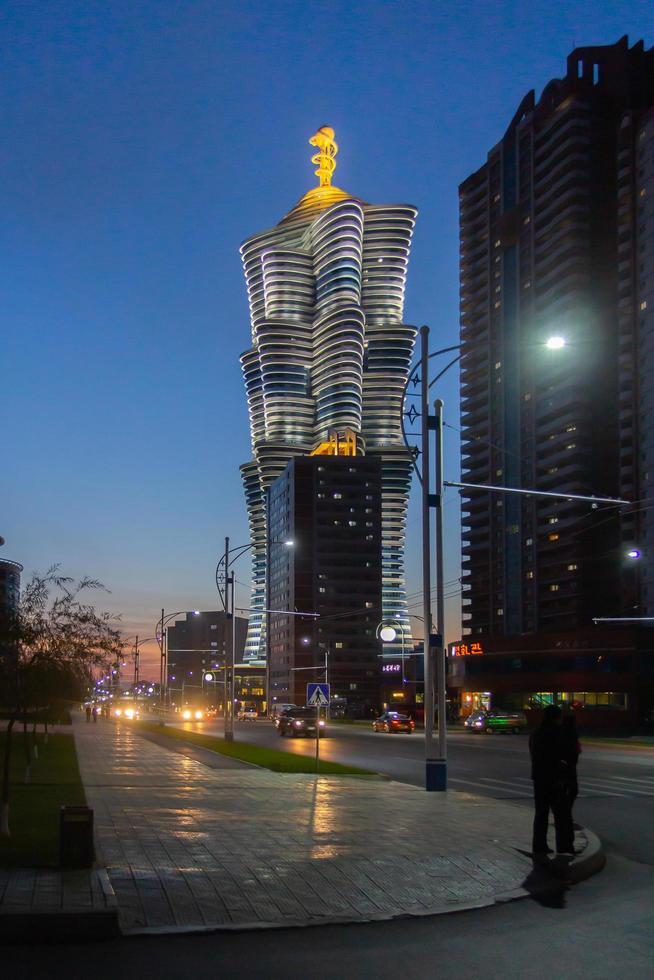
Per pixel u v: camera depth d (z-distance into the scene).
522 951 8.41
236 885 10.62
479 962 8.06
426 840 14.10
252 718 134.50
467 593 145.88
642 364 116.50
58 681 20.98
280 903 9.90
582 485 125.00
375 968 7.86
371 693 185.88
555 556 129.50
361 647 187.25
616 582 123.44
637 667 95.62
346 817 17.00
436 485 24.36
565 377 129.88
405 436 25.48
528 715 91.38
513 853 13.09
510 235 144.25
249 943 8.60
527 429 136.88
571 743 13.05
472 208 154.75
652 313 115.50
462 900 10.30
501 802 20.30
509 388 141.12
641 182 119.94
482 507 144.50
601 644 98.19
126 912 9.36
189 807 18.72
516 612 135.25
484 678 110.81
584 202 132.75
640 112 123.12
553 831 15.28
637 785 26.47
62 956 8.07
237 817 16.92
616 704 96.44
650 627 100.25
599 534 125.56
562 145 136.12
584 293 130.50
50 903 9.12
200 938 8.73
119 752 39.72
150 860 12.01
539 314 136.75
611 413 127.94
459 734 69.44
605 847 15.08
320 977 7.59
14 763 31.55
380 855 12.65
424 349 24.70
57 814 16.78
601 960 8.13
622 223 121.62
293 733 61.81
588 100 135.50
